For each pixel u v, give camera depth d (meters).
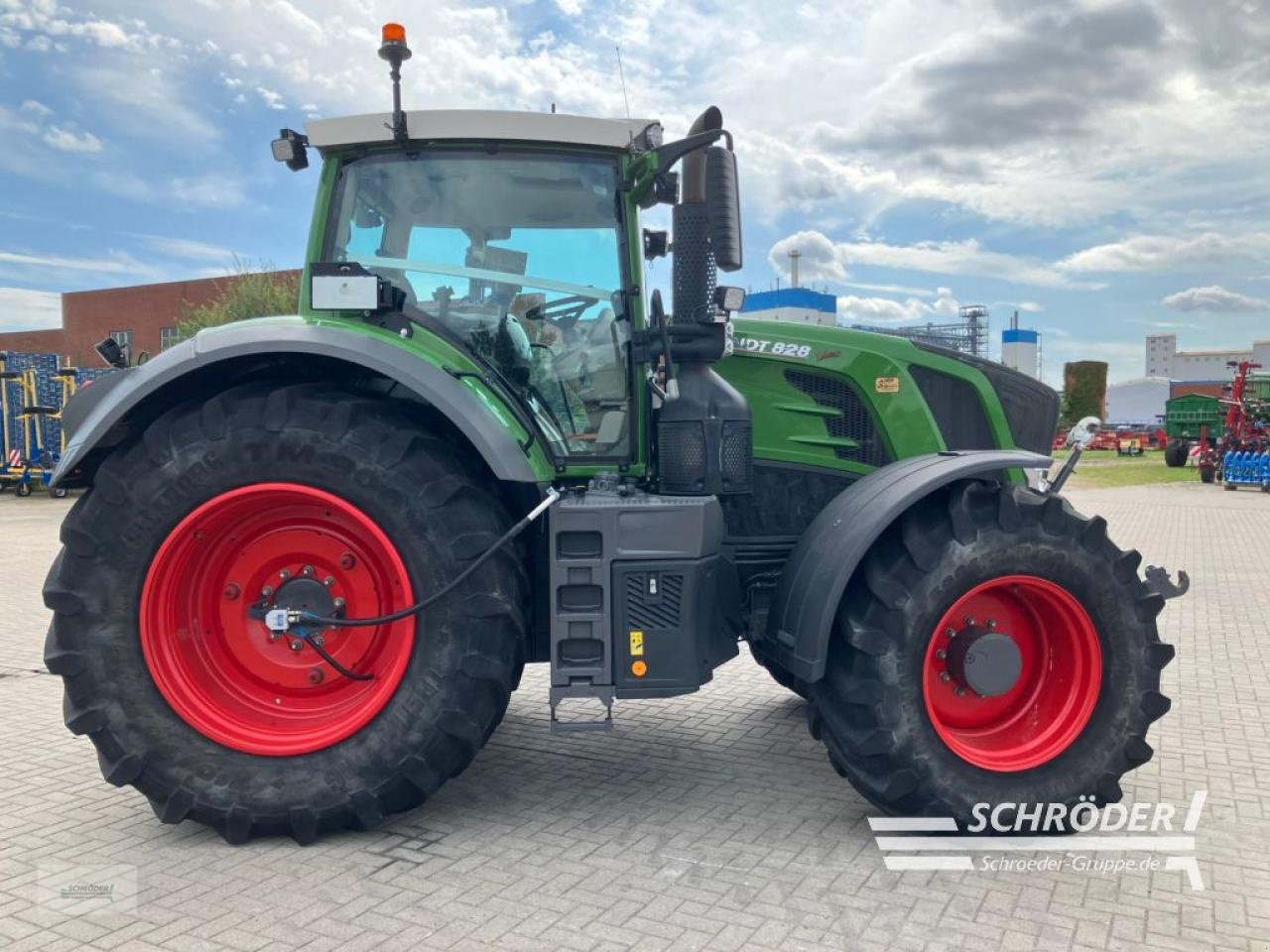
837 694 3.32
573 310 3.79
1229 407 23.53
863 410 4.13
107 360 3.86
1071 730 3.41
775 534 4.14
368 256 3.76
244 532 3.48
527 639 3.57
